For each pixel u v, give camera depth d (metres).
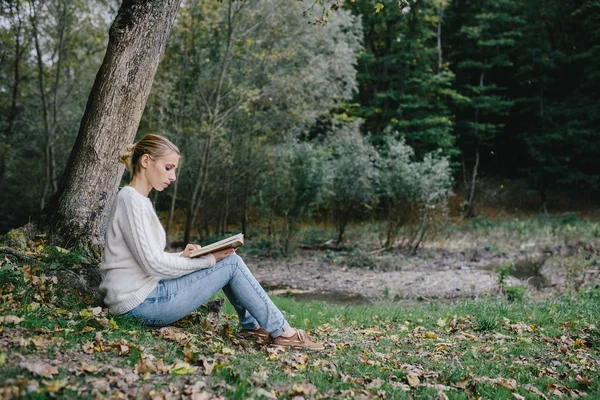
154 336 3.37
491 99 25.89
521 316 6.19
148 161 3.33
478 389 3.30
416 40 25.22
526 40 26.95
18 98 17.11
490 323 5.61
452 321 5.79
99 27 15.18
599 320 5.80
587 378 3.67
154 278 3.37
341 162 16.19
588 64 26.92
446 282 11.06
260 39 15.66
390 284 10.97
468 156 29.16
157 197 17.50
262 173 16.52
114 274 3.32
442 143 24.56
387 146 18.52
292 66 16.59
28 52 15.70
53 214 4.66
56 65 16.12
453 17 28.64
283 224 15.77
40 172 18.44
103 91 4.65
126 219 3.24
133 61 4.69
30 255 4.23
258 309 3.59
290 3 15.27
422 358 4.04
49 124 17.38
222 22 15.16
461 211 25.05
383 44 26.98
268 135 17.61
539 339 5.05
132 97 4.73
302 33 16.50
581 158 26.23
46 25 14.95
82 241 4.63
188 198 16.83
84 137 4.67
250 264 13.49
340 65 18.12
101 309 3.55
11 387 2.09
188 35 14.63
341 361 3.56
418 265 13.41
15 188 18.38
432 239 15.54
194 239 17.17
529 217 23.64
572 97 26.55
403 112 25.64
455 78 28.80
